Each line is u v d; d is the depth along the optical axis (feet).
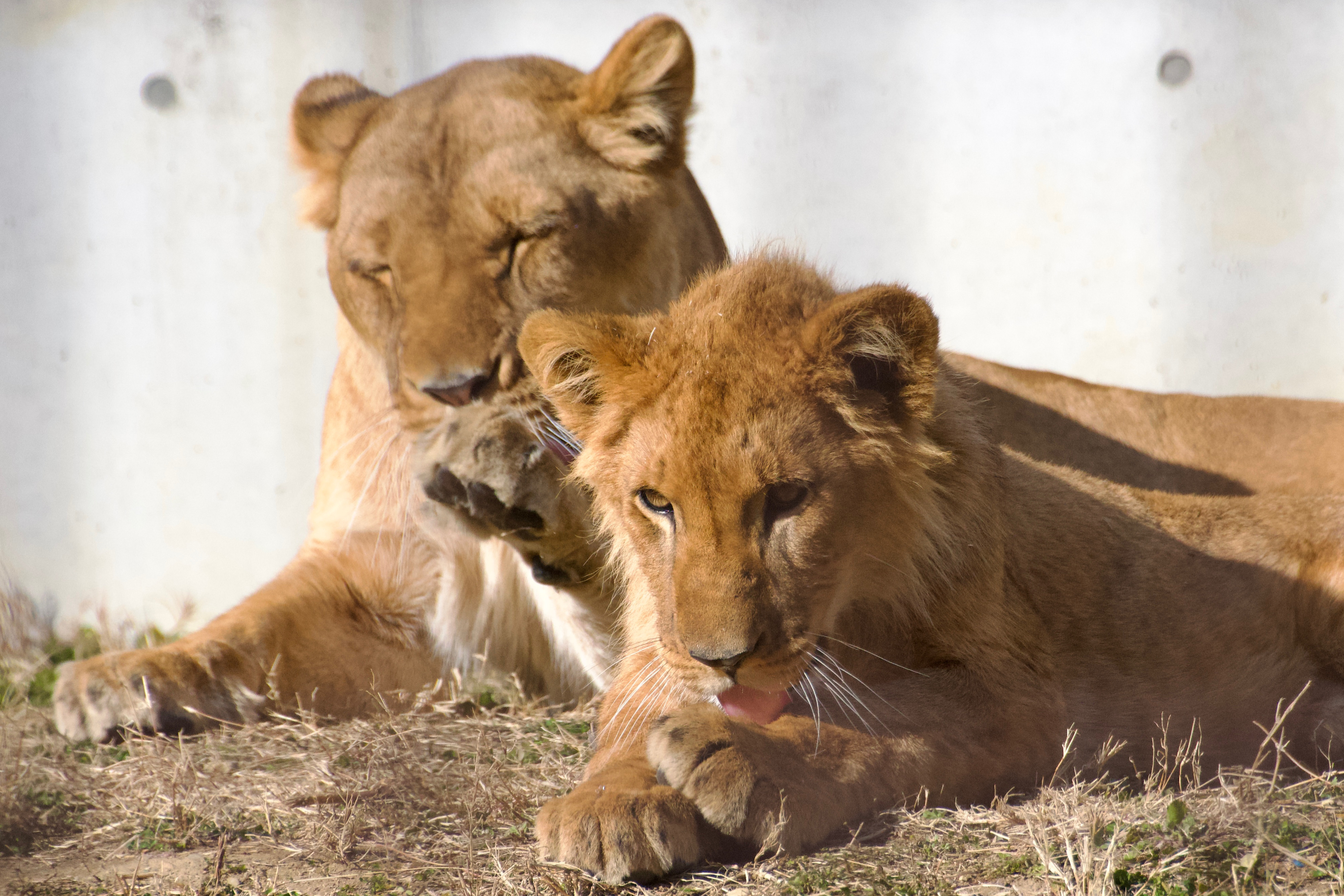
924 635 18.90
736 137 42.78
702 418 16.94
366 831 17.87
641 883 15.37
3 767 21.01
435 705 26.20
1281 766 20.36
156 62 43.47
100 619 36.83
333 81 27.68
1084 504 23.12
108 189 43.45
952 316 42.04
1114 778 19.60
